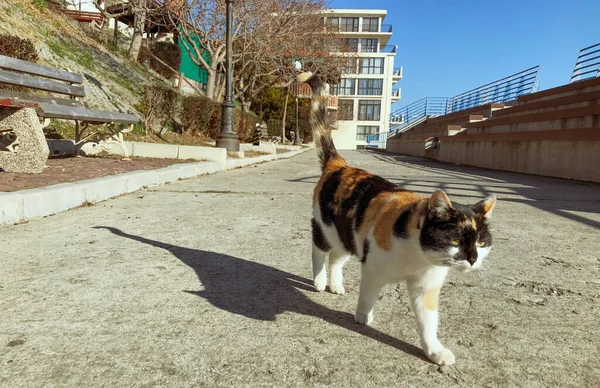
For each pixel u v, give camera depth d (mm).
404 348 2197
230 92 12422
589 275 3305
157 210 5293
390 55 55531
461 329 2404
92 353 2033
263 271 3303
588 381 1914
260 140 21875
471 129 17578
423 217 2111
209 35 21000
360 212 2520
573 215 5551
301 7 22625
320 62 30062
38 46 11438
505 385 1876
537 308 2695
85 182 5512
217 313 2531
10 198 4250
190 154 10008
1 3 11828
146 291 2814
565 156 10539
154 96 12133
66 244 3725
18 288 2760
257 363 1995
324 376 1909
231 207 5648
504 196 7113
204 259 3525
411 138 26906
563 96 12906
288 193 6922
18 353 2010
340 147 56531
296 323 2447
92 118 7285
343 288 2967
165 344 2143
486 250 2205
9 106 5684
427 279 2162
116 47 18812
